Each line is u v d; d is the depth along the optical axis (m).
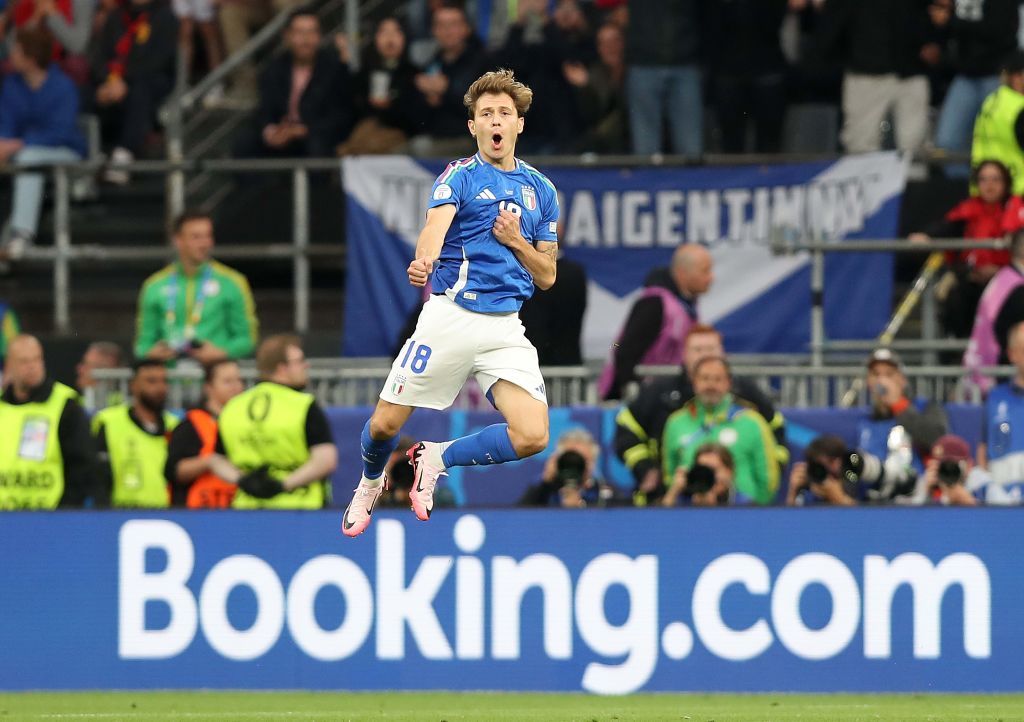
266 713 28.97
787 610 31.53
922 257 47.66
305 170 47.25
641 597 31.69
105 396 41.34
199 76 58.47
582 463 33.91
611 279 44.97
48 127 50.38
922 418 36.47
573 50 48.16
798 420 38.03
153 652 32.31
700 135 47.56
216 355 40.22
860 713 28.38
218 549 32.28
